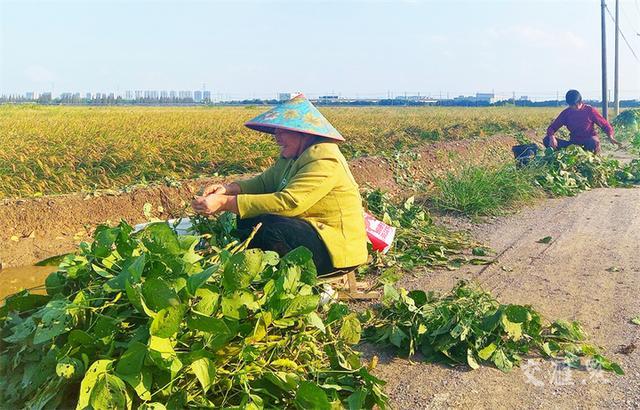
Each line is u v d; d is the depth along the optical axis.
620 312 5.15
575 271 6.38
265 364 3.17
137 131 17.98
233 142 16.17
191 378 2.97
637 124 33.97
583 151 12.95
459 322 4.26
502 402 3.69
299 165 4.68
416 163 14.45
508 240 7.86
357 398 3.27
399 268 6.34
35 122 21.06
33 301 3.46
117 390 2.71
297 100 4.89
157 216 9.30
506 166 11.23
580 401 3.70
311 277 3.74
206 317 2.89
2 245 7.59
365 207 7.66
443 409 3.61
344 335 3.63
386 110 54.78
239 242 4.88
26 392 3.03
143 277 3.13
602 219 9.14
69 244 7.93
